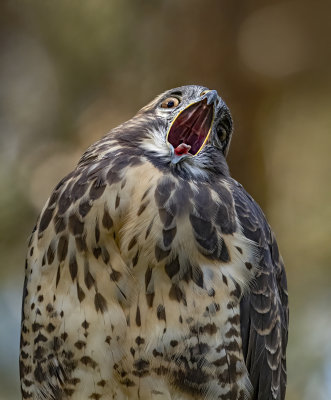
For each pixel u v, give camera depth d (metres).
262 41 14.83
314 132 14.44
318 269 13.43
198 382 8.18
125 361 8.09
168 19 14.62
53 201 8.50
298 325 13.00
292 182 14.11
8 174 14.05
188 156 8.66
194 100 9.35
